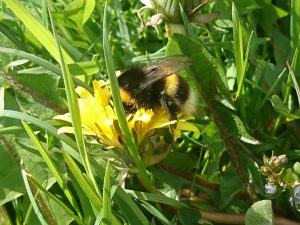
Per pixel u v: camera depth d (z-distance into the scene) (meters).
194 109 0.09
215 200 0.09
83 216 0.09
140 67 0.08
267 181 0.08
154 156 0.08
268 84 0.10
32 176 0.08
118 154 0.08
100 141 0.08
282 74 0.10
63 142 0.09
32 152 0.09
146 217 0.09
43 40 0.10
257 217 0.08
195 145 0.10
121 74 0.08
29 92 0.09
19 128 0.09
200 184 0.09
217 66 0.09
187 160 0.09
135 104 0.08
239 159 0.09
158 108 0.08
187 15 0.09
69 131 0.08
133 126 0.08
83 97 0.09
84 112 0.08
